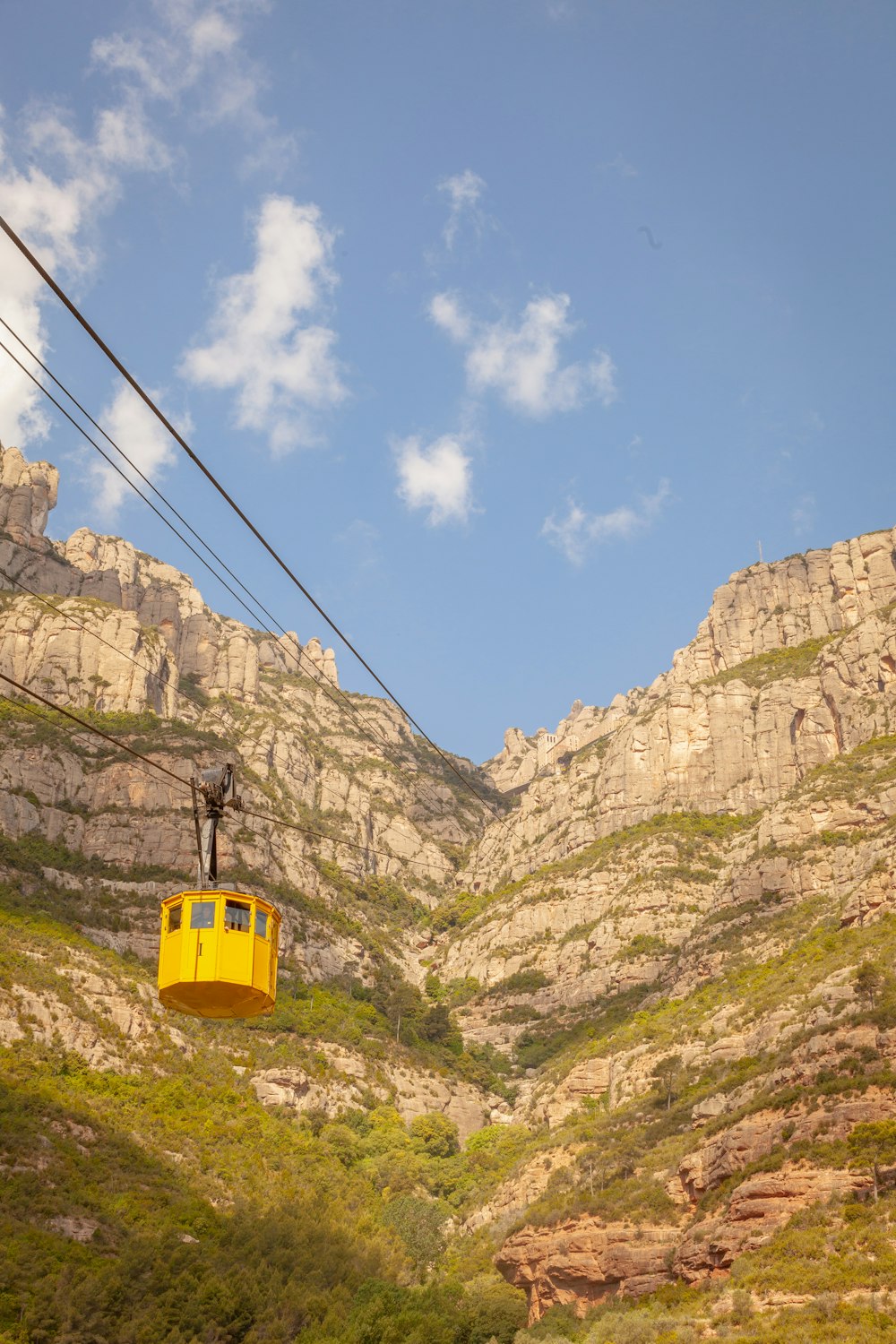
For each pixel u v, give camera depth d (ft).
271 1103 517.96
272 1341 291.38
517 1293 378.12
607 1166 414.82
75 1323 269.23
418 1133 564.71
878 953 433.07
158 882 640.58
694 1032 500.74
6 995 454.81
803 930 572.51
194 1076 497.46
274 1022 601.62
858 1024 352.69
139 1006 512.63
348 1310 313.12
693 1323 272.10
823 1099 327.88
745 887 652.07
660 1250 338.75
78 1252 310.24
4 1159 347.97
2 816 640.99
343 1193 464.65
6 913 538.47
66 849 652.07
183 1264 314.14
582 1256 356.18
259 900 144.87
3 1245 295.48
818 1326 246.68
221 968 139.74
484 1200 486.38
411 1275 409.49
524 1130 559.79
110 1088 448.65
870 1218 282.36
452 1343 288.92
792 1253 282.36
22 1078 415.44
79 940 544.21
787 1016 441.68
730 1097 401.08
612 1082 529.45
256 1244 355.77
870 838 616.39
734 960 589.32
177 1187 388.37
